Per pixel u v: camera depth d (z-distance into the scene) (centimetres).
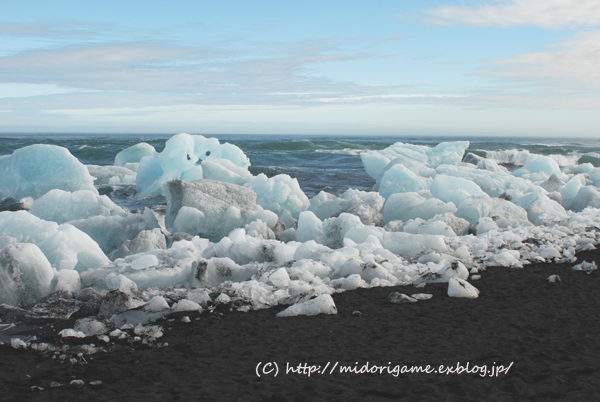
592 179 1453
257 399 220
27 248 431
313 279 438
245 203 879
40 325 343
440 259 512
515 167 2548
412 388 230
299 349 284
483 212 848
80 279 457
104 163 2247
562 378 239
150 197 1339
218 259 473
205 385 235
